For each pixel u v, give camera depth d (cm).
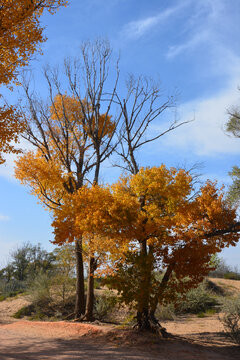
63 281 1973
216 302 1933
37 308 1856
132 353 868
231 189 1772
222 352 909
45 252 3434
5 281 2939
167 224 1106
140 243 1194
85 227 1176
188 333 1242
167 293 1106
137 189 1162
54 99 1908
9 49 1146
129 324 1361
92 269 1529
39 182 1653
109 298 1135
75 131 1884
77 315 1658
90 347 951
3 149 1205
